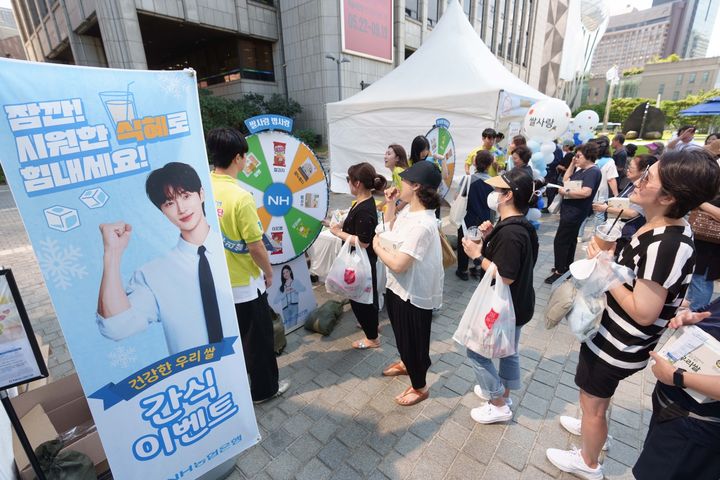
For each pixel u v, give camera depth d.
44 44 25.62
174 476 1.60
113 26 15.10
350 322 3.51
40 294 4.35
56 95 1.07
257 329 2.24
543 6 37.31
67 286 1.18
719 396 1.04
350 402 2.47
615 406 2.39
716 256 2.76
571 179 4.08
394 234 2.11
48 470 1.47
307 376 2.74
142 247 1.32
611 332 1.48
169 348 1.47
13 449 1.52
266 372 2.35
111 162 1.21
